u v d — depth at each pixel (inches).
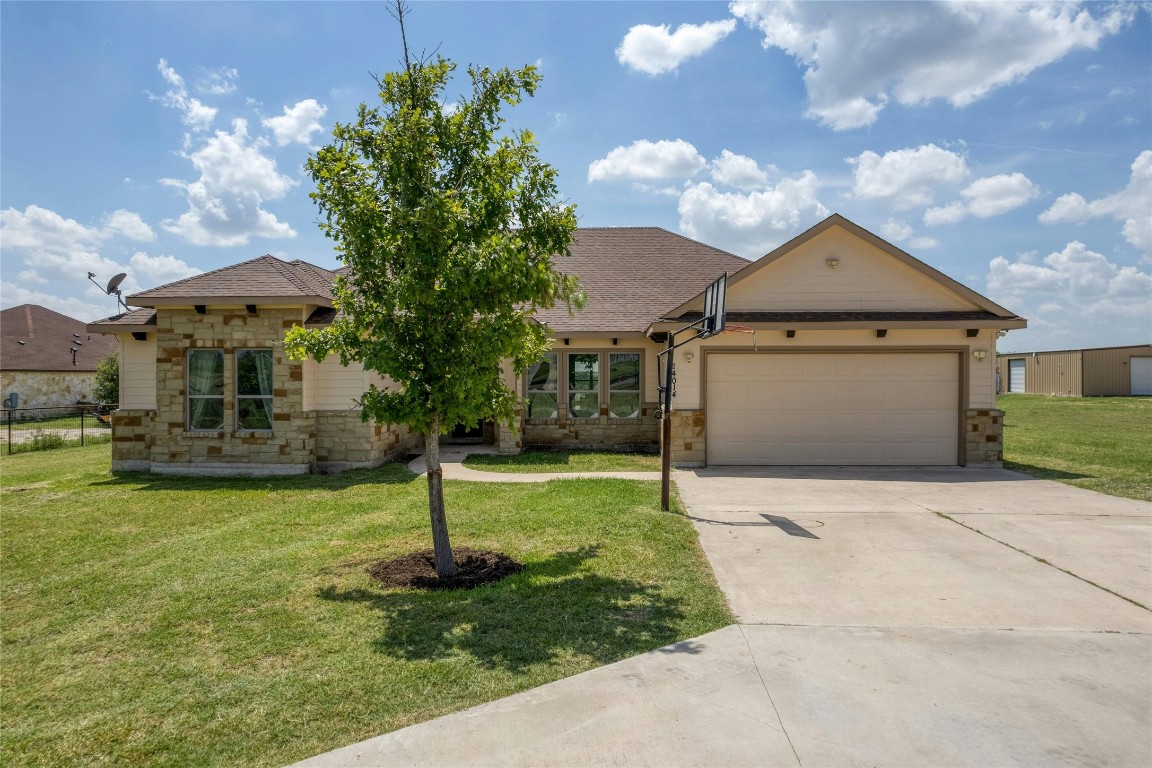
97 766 128.3
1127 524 308.8
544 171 241.3
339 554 267.6
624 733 132.8
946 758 124.0
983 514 331.3
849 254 502.9
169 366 495.8
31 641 191.0
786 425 504.4
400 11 233.8
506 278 225.9
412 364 231.0
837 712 140.3
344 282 244.1
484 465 517.3
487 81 237.8
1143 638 178.5
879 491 396.2
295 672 164.2
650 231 777.6
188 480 471.5
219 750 132.0
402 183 223.6
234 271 514.3
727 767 121.6
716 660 165.3
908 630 184.2
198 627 195.5
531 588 220.7
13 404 1205.1
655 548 267.3
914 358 498.6
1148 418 917.8
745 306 506.0
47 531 324.8
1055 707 142.2
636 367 621.9
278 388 488.1
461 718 140.0
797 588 220.4
